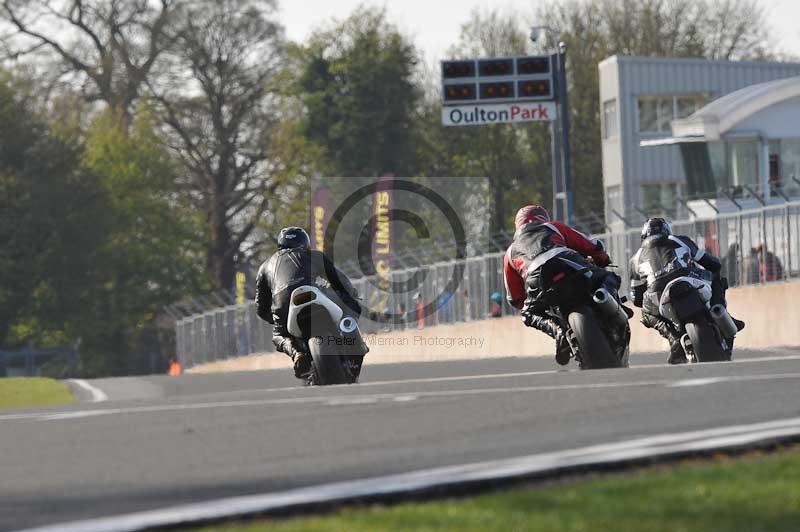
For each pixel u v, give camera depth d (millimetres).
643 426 28375
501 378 40375
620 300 47031
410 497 21734
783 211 92688
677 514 19547
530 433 28422
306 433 30406
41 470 27531
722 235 99062
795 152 161250
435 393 36812
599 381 37188
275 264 49594
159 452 28969
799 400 31047
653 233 51906
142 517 21062
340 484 23359
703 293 50188
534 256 46469
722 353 49656
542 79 126312
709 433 26469
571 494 21234
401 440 28594
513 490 22125
